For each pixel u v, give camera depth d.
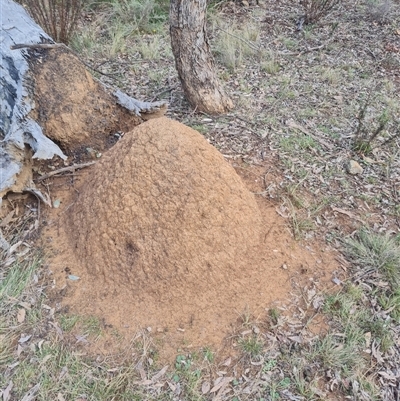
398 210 1.71
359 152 1.99
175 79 2.47
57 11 2.76
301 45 2.96
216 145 1.92
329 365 1.18
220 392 1.11
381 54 2.91
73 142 1.69
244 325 1.24
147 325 1.22
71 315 1.24
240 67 2.64
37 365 1.13
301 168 1.84
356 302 1.35
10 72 1.60
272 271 1.38
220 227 1.33
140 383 1.12
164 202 1.27
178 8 1.95
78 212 1.41
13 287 1.30
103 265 1.31
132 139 1.33
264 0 3.56
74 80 1.69
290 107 2.28
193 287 1.27
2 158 1.43
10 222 1.48
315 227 1.57
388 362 1.21
